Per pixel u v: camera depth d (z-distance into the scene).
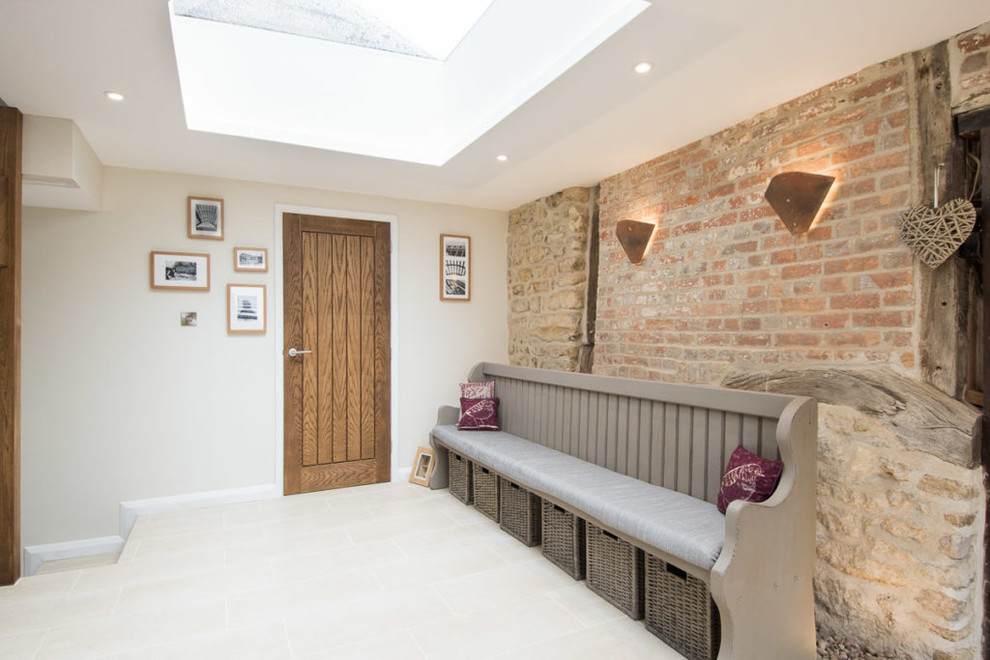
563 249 4.27
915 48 2.11
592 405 3.21
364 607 2.47
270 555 3.05
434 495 4.17
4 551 2.68
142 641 2.20
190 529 3.44
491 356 5.05
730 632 1.87
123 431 3.68
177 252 3.82
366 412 4.48
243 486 4.04
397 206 4.61
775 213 2.65
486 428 4.12
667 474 2.68
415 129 3.65
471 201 4.75
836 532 2.33
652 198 3.47
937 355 2.04
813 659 2.14
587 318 4.14
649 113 2.75
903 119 2.15
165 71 2.32
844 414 2.32
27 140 2.76
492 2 2.78
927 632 2.04
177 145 3.24
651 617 2.28
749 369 2.77
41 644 2.18
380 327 4.54
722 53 2.15
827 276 2.41
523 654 2.12
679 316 3.23
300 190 4.23
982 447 1.95
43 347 3.48
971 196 2.00
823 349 2.42
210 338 3.93
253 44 3.07
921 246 2.05
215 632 2.27
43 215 3.49
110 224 3.65
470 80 3.20
